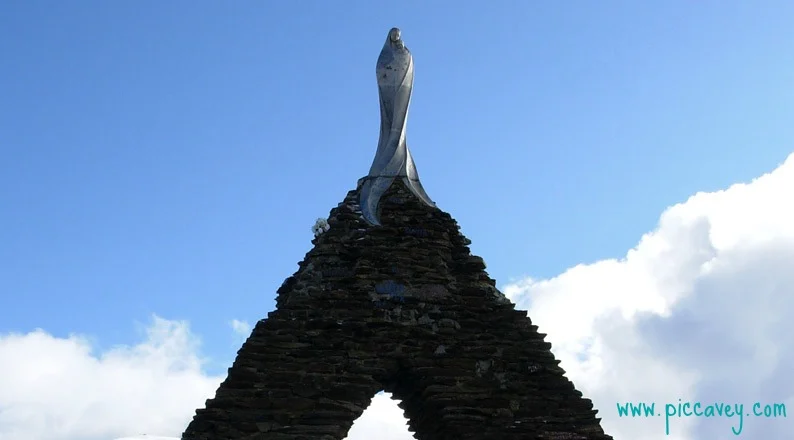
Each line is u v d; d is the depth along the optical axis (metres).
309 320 26.28
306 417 25.14
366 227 28.22
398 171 29.17
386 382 26.62
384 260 27.52
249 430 24.80
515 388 26.17
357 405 25.56
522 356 26.56
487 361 26.41
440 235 28.19
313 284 27.09
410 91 29.81
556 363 26.58
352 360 25.97
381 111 29.77
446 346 26.50
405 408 27.72
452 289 27.39
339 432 25.22
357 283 27.09
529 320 27.12
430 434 26.81
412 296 27.03
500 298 27.48
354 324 26.36
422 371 26.11
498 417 25.81
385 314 26.73
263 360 25.59
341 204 28.84
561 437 25.67
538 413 25.94
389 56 29.84
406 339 26.44
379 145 29.62
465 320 26.92
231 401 25.00
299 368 25.66
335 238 28.00
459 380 26.11
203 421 24.73
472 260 27.95
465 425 25.66
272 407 25.12
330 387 25.58
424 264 27.61
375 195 28.75
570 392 26.22
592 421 25.92
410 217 28.44
